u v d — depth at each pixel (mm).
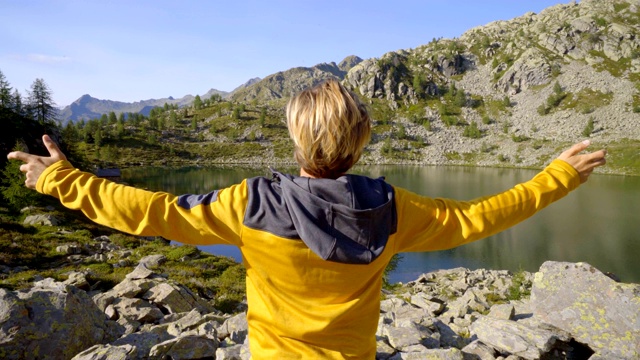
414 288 24438
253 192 1393
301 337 1401
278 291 1396
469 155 147875
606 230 51969
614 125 140500
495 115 170500
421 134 164750
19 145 53656
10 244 23578
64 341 5430
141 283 10680
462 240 1449
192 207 1386
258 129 171250
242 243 1370
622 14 199625
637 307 5398
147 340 5957
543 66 178625
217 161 146500
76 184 1403
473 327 6121
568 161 1568
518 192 1506
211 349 5727
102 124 172250
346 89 1426
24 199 36469
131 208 1357
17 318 5289
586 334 5520
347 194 1312
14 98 82688
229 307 14844
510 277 25234
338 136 1333
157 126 172875
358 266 1344
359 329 1454
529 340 5312
